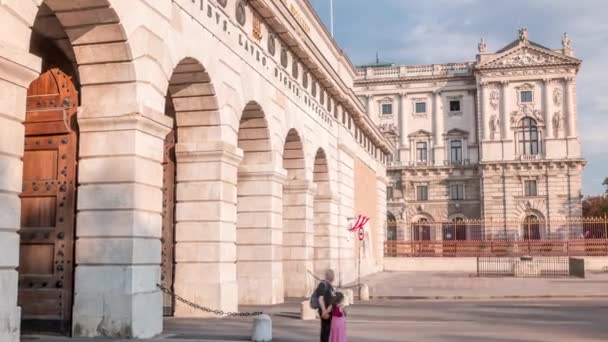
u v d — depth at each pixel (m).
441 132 89.38
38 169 15.52
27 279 15.18
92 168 15.03
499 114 85.31
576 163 82.31
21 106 11.68
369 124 47.22
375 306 25.30
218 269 19.62
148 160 15.45
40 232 15.27
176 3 17.27
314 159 32.81
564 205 82.25
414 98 91.12
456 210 87.25
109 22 14.66
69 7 14.40
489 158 84.88
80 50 15.16
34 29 15.55
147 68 15.66
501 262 55.62
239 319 19.14
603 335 16.47
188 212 19.91
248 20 22.83
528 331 17.22
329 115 35.62
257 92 23.47
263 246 24.92
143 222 15.13
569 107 83.25
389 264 60.25
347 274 38.41
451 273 53.66
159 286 15.80
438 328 17.72
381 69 92.38
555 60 83.62
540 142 84.25
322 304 12.53
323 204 34.97
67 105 15.50
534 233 83.00
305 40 28.03
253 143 25.05
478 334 16.45
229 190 20.42
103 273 14.69
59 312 14.92
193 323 18.08
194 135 20.22
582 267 43.94
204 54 18.89
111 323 14.49
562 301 27.78
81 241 14.89
